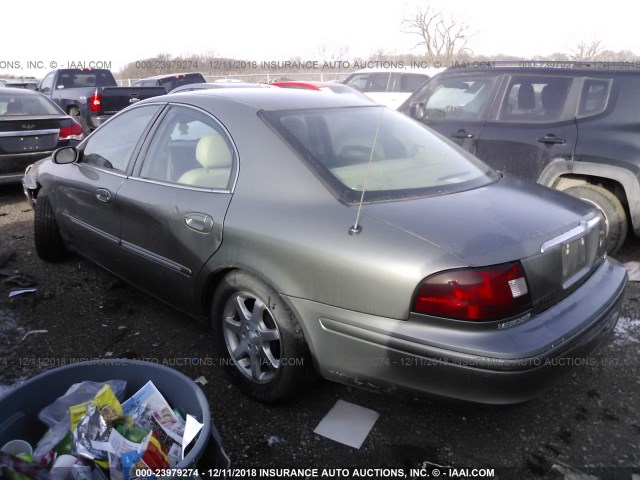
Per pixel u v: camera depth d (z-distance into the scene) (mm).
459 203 2436
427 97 5918
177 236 2879
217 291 2736
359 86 13633
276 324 2461
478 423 2555
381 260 2113
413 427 2525
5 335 3381
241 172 2670
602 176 4492
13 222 5891
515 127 5008
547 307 2236
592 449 2381
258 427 2527
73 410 1834
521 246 2117
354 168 2615
